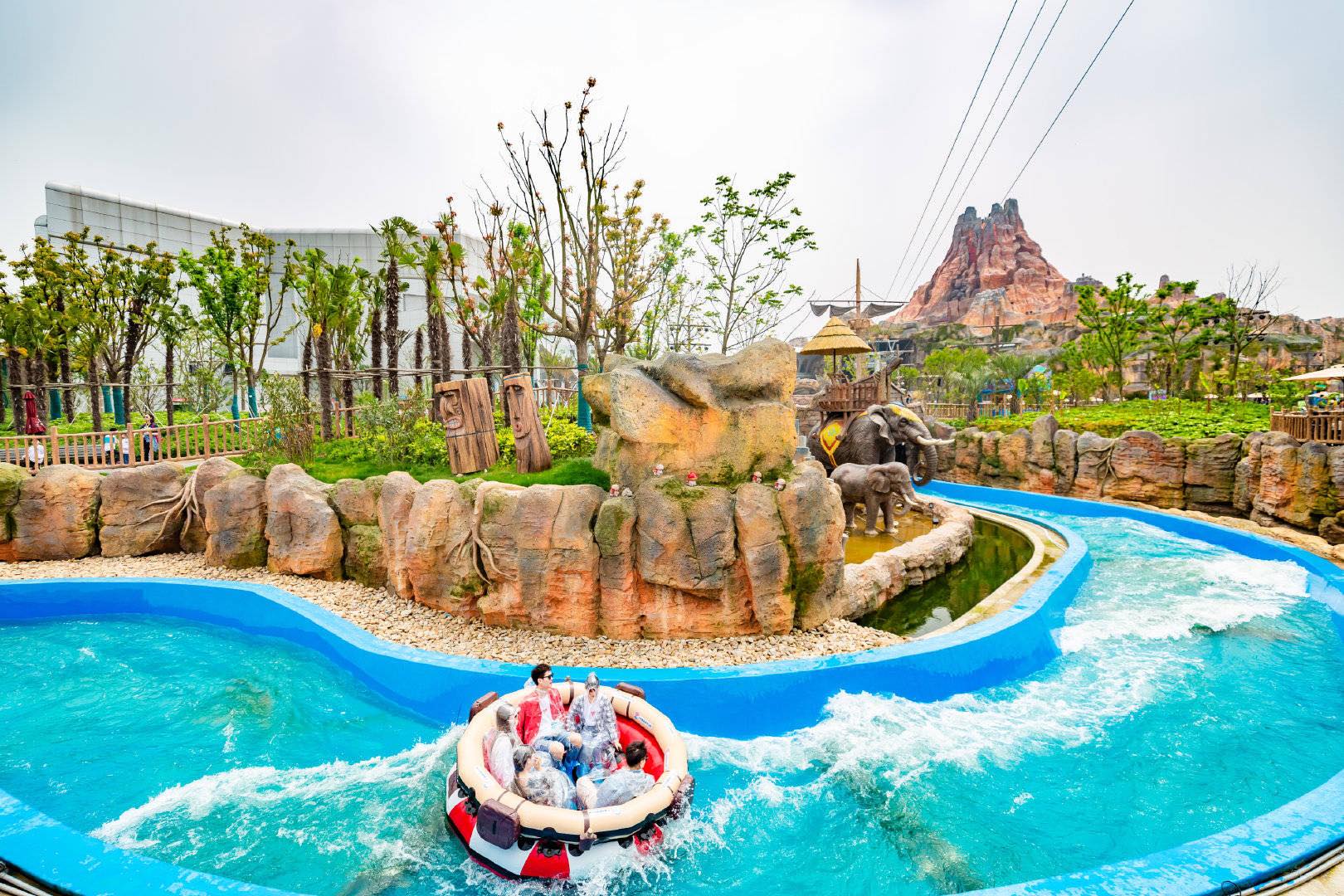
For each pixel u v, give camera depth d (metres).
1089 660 11.22
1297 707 9.70
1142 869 5.46
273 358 46.72
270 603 12.41
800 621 10.88
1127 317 37.34
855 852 6.85
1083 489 23.61
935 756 8.39
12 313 27.48
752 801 7.62
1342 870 5.45
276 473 14.29
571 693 7.86
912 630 11.83
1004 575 14.78
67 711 9.74
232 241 46.41
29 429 24.83
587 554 10.58
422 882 6.41
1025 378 45.75
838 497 11.23
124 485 15.70
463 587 11.31
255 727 9.23
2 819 6.38
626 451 11.35
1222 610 13.26
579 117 16.88
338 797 7.70
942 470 28.33
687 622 10.58
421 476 14.88
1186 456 21.31
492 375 21.00
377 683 10.01
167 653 11.69
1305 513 17.56
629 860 6.34
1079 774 8.11
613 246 19.34
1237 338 35.31
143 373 35.22
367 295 27.44
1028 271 152.88
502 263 20.38
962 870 6.59
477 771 6.66
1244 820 7.32
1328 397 22.64
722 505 10.48
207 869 6.57
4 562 15.36
